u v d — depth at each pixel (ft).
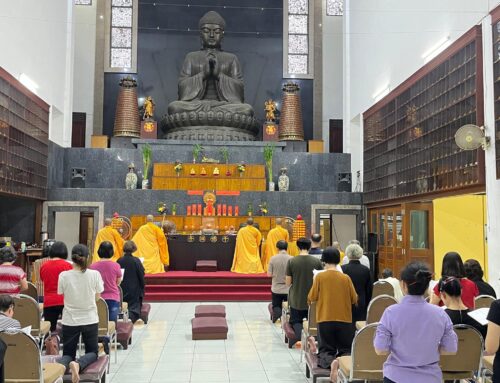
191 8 62.49
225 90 56.39
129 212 43.62
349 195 45.19
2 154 33.14
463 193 27.30
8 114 34.09
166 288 33.81
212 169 48.14
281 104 62.03
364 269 16.31
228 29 62.69
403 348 8.81
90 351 14.56
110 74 60.54
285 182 48.24
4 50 34.30
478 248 30.68
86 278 14.33
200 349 20.53
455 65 27.96
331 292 14.87
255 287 34.22
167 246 36.96
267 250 35.91
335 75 63.00
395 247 37.37
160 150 49.96
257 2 63.31
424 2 33.32
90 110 59.52
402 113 36.06
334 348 14.99
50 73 44.42
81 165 48.85
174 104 54.70
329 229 51.49
